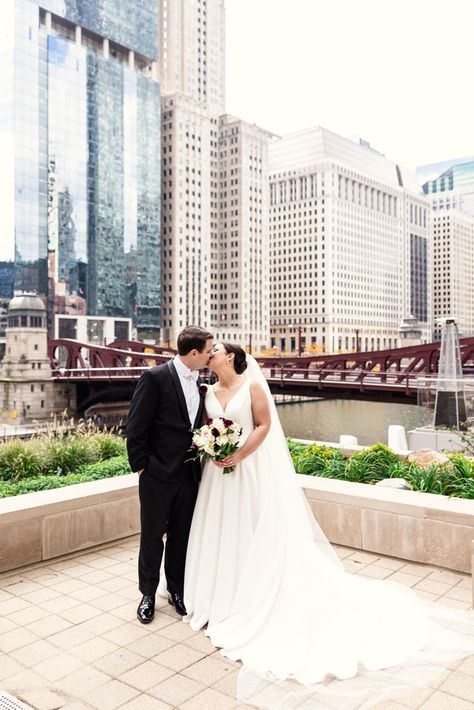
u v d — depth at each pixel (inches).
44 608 186.4
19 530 222.7
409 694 135.3
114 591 200.5
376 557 233.1
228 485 175.9
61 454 343.3
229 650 156.9
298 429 2003.0
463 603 187.9
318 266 6294.3
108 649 159.0
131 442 177.0
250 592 167.2
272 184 6702.8
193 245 5162.4
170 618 179.6
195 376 185.0
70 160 4082.2
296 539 171.2
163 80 6141.7
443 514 218.2
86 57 4178.2
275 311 6673.2
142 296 4562.0
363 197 6894.7
